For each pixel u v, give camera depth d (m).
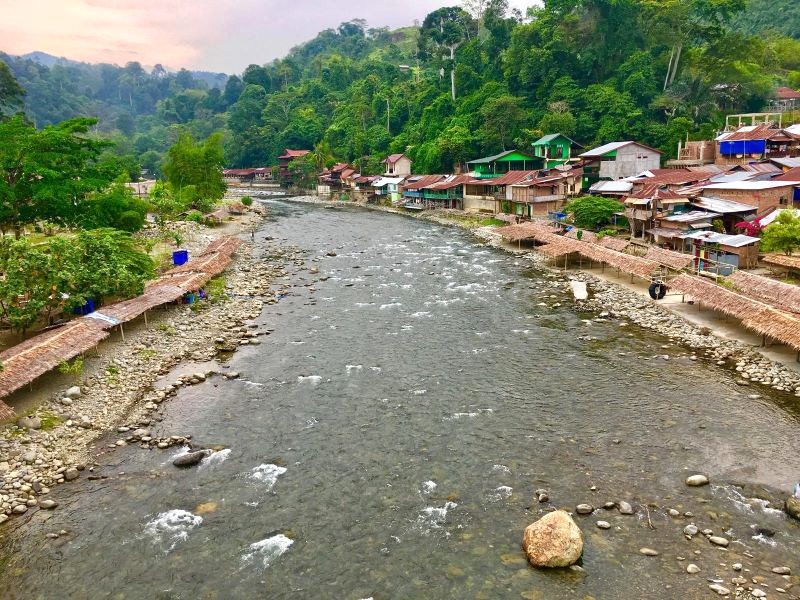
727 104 92.56
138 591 16.19
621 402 26.48
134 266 40.16
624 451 22.42
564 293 45.12
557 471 21.27
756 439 22.88
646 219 54.06
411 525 18.59
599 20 98.19
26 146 47.41
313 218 95.44
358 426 25.08
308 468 21.97
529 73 103.88
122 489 20.81
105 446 23.58
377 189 115.12
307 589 16.11
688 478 20.30
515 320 39.00
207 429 25.00
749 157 69.19
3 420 22.83
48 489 20.77
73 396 26.55
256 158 176.62
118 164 56.00
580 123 93.25
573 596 15.55
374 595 15.80
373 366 31.69
